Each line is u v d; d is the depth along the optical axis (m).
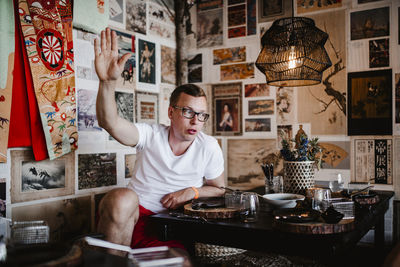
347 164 2.65
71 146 2.27
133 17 2.81
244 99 3.05
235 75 3.09
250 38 3.02
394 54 2.49
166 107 3.15
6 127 1.92
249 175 3.03
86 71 2.41
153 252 1.10
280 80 1.98
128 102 2.76
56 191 2.25
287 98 2.86
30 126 2.06
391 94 2.50
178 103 1.80
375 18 2.55
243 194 1.62
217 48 3.17
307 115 2.79
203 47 3.24
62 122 2.20
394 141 2.49
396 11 2.48
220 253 2.14
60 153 2.19
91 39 2.43
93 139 2.48
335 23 2.68
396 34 2.48
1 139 1.90
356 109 2.62
